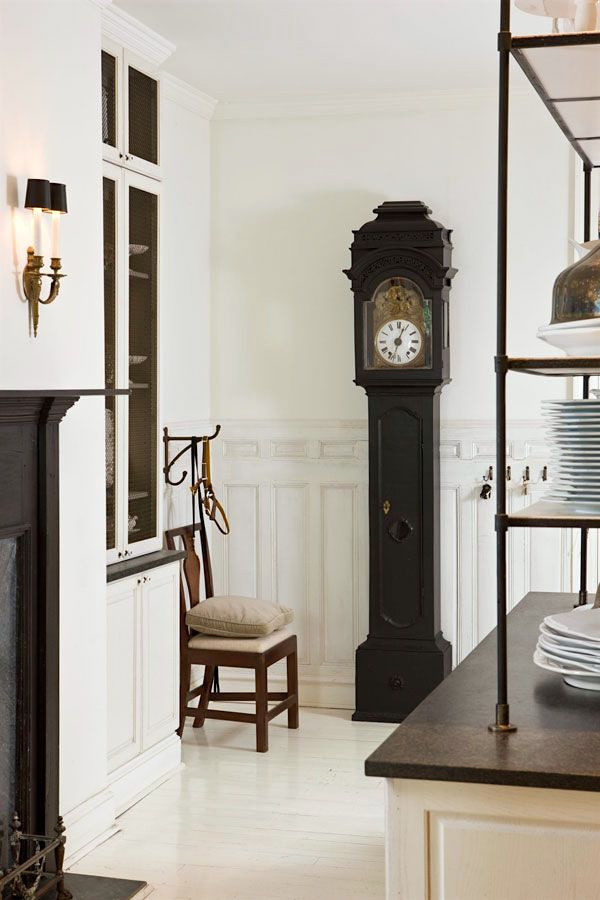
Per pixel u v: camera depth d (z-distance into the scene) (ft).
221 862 12.79
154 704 15.58
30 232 11.71
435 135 18.85
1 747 11.30
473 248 18.74
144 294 15.90
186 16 14.87
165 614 15.98
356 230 18.43
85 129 12.92
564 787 5.34
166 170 18.12
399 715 18.37
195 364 19.38
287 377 19.70
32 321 11.68
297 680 18.49
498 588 6.05
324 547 19.65
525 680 7.14
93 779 13.32
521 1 7.13
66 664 12.66
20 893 10.85
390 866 5.70
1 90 11.25
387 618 18.34
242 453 19.97
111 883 11.98
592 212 18.22
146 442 16.05
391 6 14.55
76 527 12.82
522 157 18.49
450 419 18.86
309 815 14.29
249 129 19.69
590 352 6.26
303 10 14.66
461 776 5.46
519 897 5.57
